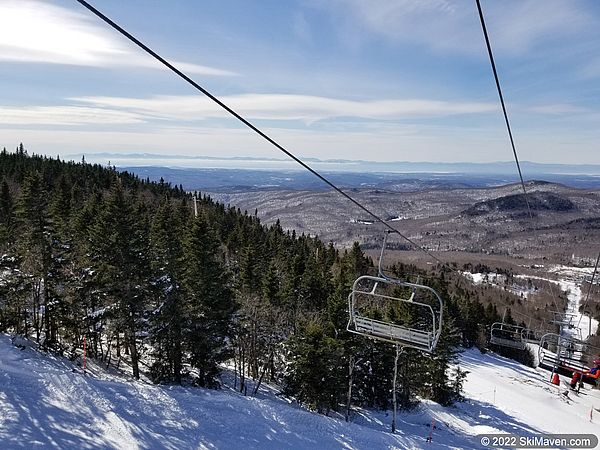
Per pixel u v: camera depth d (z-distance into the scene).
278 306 42.62
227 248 69.19
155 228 44.06
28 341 33.91
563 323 24.75
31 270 33.06
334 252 90.00
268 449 21.69
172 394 24.23
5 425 16.73
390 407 42.66
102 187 95.12
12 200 53.47
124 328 32.62
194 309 31.78
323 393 33.41
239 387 37.19
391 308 42.69
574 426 46.03
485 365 72.31
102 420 19.50
